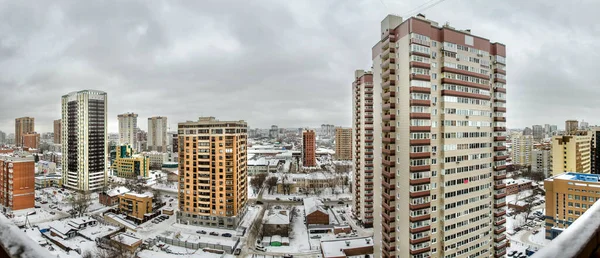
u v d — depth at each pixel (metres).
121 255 102.62
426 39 63.69
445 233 67.00
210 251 112.31
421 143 63.38
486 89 73.00
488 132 73.81
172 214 154.25
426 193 64.38
